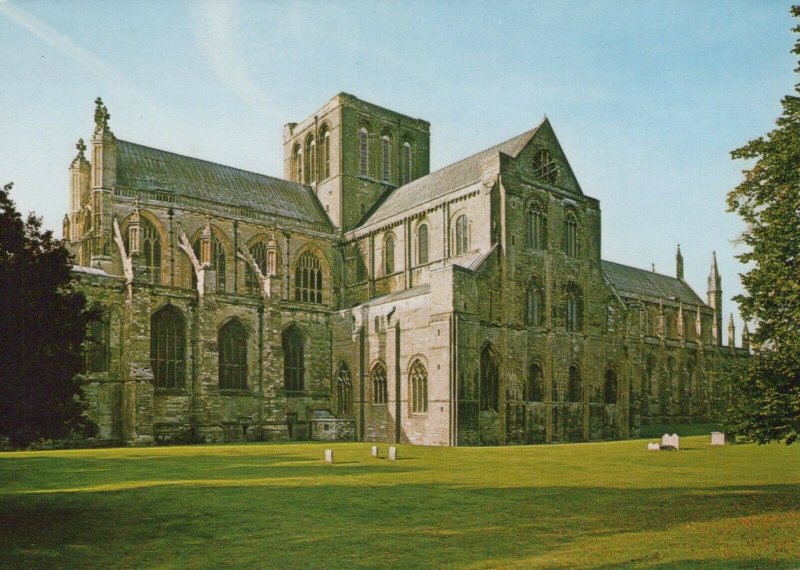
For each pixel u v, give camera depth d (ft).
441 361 244.63
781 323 106.83
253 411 278.05
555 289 287.07
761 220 113.39
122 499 109.19
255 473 141.18
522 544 77.97
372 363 282.56
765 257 108.99
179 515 96.58
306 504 104.12
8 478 134.21
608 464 163.94
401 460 170.50
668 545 75.20
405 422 262.06
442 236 291.38
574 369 289.94
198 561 72.95
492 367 259.60
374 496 111.45
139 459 170.91
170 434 253.03
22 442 96.68
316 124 385.09
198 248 301.22
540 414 273.75
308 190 382.63
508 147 300.81
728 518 91.25
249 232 318.45
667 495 113.50
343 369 300.20
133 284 247.09
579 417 287.69
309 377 300.81
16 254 98.22
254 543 80.38
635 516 94.27
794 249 107.14
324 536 83.25
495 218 269.23
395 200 351.87
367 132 378.94
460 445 238.07
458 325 243.81
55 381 96.43
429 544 78.64
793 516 91.45
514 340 267.39
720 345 493.77
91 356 240.94
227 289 306.35
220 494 112.98
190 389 261.85
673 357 434.71
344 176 362.94
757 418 104.06
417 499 108.78
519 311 270.87
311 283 340.80
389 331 273.54
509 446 227.20
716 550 72.13
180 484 124.47
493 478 135.23
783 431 101.86
